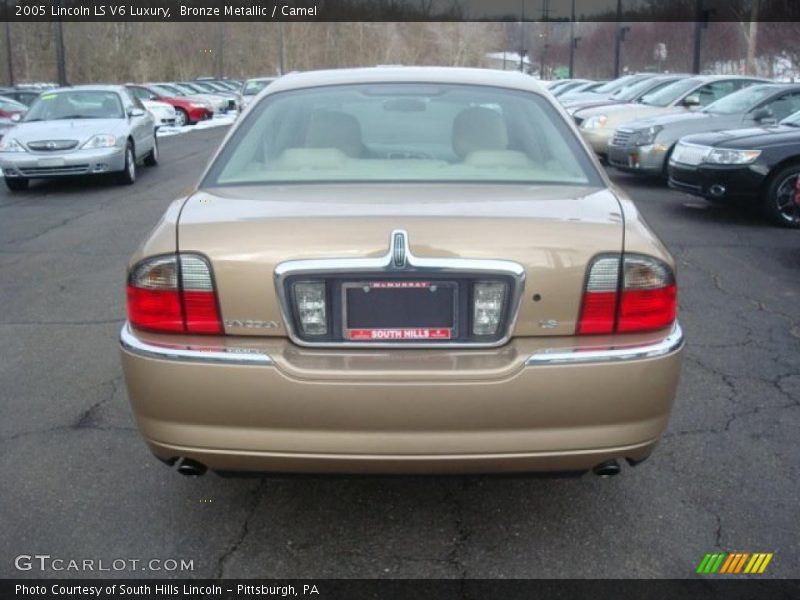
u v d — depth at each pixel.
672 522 3.25
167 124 29.27
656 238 2.91
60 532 3.20
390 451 2.69
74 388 4.61
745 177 9.18
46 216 10.47
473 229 2.71
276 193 3.18
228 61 71.50
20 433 4.04
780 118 11.87
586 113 15.12
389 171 3.43
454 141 3.63
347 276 2.69
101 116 13.85
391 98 3.81
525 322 2.71
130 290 2.83
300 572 2.96
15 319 5.93
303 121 3.70
